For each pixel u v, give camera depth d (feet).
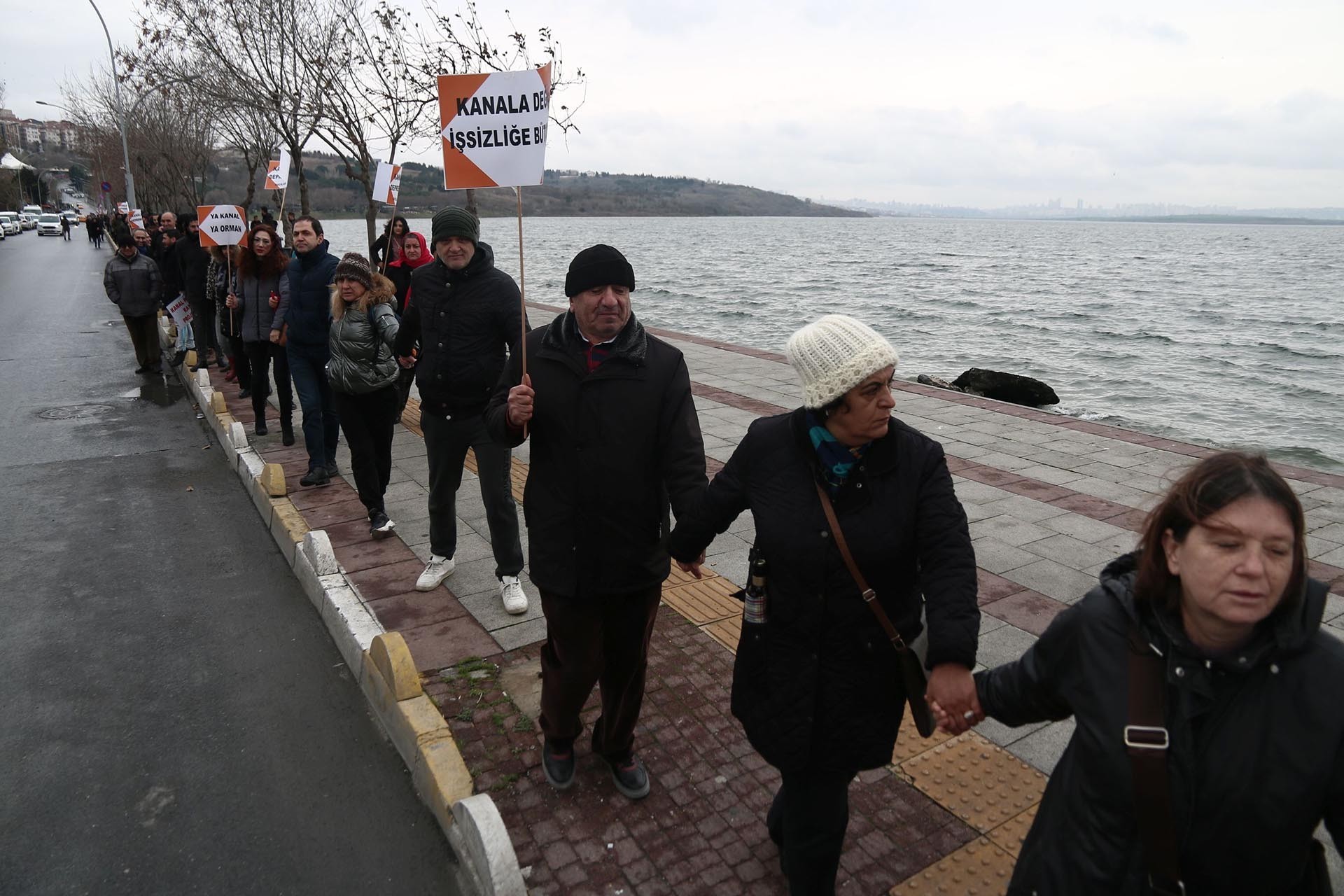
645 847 9.59
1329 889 5.11
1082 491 21.57
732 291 128.26
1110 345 79.56
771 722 7.66
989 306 113.60
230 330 29.94
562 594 9.51
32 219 227.40
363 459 17.66
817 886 7.95
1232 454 5.11
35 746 11.83
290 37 38.81
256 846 10.01
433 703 11.82
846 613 7.33
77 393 34.42
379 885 9.42
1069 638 5.62
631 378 9.38
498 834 8.77
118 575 17.31
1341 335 90.84
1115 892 5.19
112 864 9.74
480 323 14.17
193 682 13.46
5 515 20.68
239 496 22.13
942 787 10.57
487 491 14.44
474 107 10.59
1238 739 4.81
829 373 6.84
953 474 22.91
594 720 11.99
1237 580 4.66
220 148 83.41
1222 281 183.32
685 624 14.55
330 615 14.92
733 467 8.07
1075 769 5.53
